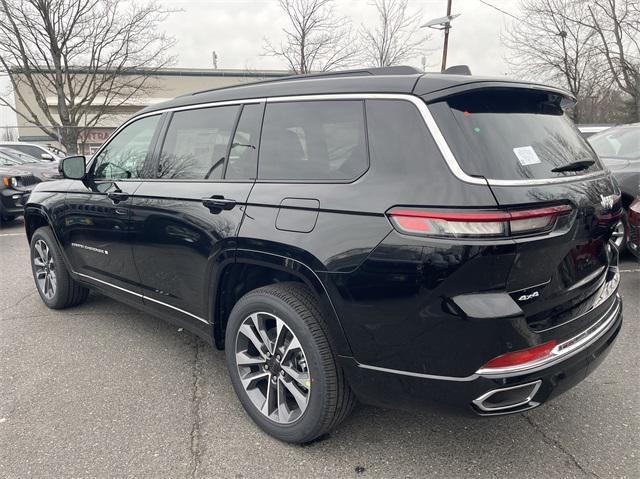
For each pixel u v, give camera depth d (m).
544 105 2.59
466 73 2.54
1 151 11.31
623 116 24.05
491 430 2.75
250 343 2.83
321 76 2.71
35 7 20.66
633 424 2.78
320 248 2.32
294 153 2.65
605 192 2.51
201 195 2.98
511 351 2.03
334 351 2.40
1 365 3.57
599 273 2.52
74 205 4.07
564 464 2.46
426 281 2.04
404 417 2.88
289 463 2.50
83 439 2.70
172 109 3.49
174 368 3.53
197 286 3.06
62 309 4.71
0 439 2.70
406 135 2.23
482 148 2.11
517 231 1.99
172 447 2.63
